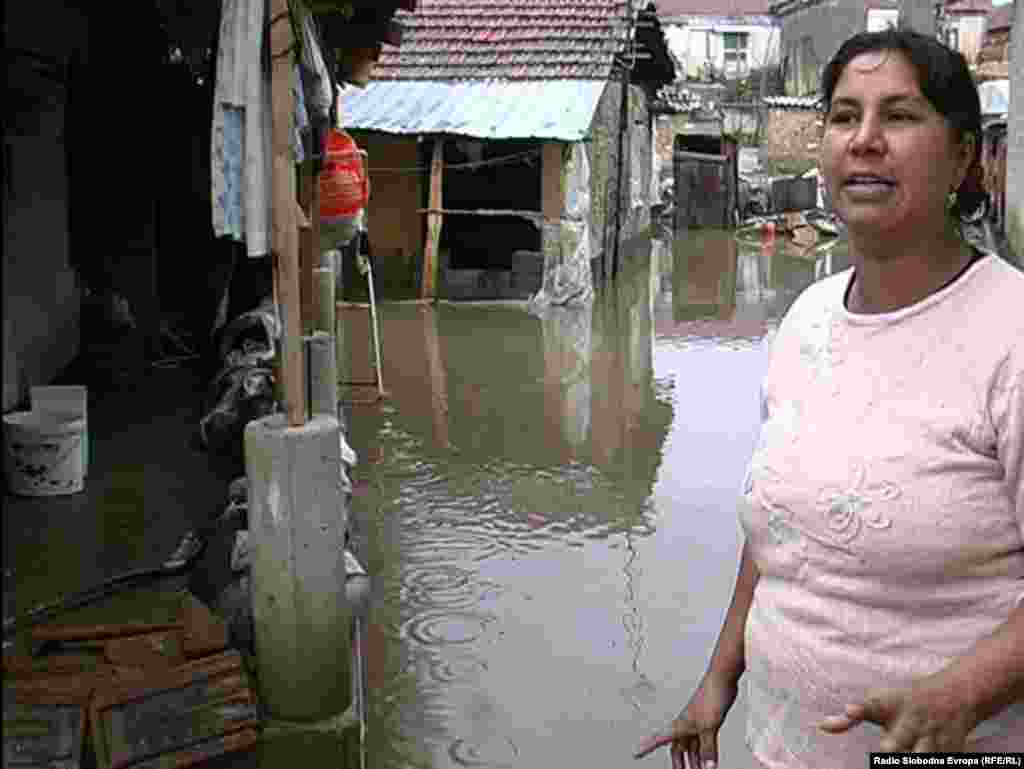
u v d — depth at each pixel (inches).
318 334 246.5
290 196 157.9
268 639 159.0
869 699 68.9
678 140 1087.0
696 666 200.4
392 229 609.3
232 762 151.9
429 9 629.9
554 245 572.4
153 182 347.9
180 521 213.9
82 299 342.0
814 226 950.4
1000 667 67.5
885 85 73.8
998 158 822.5
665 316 557.3
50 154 302.5
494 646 207.2
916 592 72.1
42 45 280.2
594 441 339.3
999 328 70.8
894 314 74.7
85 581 184.7
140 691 149.5
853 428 74.0
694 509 280.7
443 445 334.6
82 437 232.2
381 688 191.5
